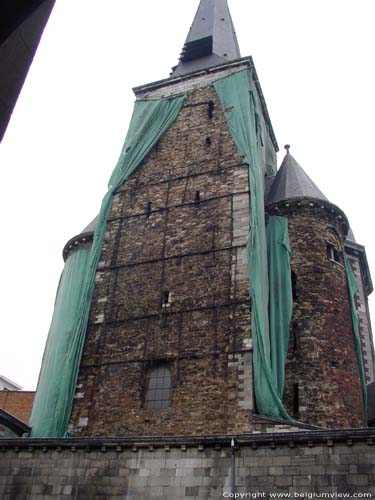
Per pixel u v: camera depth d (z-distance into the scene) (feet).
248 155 88.74
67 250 98.27
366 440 46.68
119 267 84.89
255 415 64.08
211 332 72.64
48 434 72.28
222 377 68.54
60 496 52.13
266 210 89.25
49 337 89.71
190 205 87.04
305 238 84.43
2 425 70.13
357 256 111.45
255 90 104.68
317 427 62.75
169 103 103.50
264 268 78.18
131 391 72.28
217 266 78.13
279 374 71.87
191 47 121.49
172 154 95.66
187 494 48.98
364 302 107.76
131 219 90.02
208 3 132.77
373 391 94.58
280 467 47.78
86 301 82.53
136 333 77.00
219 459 49.70
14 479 54.13
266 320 73.87
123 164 97.30
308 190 92.38
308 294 79.05
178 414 68.13
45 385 78.95
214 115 98.07
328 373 72.54
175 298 77.87
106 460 52.70
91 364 76.48
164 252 83.46
